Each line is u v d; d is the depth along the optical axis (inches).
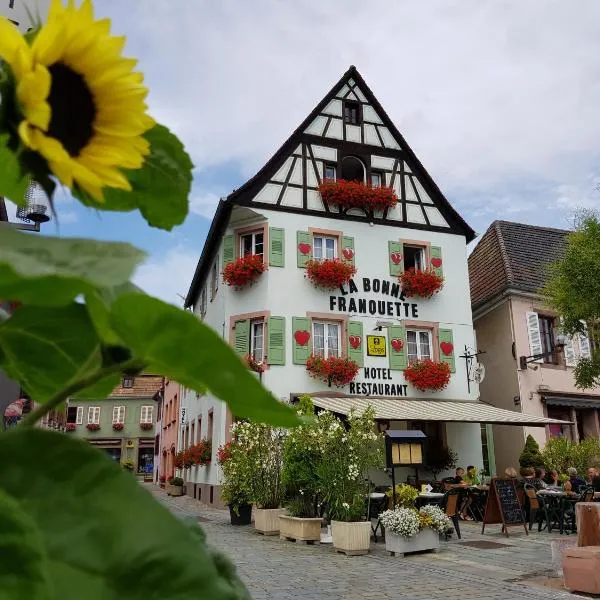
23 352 20.3
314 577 320.2
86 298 15.0
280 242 681.6
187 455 811.4
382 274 713.6
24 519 15.0
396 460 422.6
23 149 18.1
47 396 21.5
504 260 836.0
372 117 758.5
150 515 15.6
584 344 799.7
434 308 728.3
